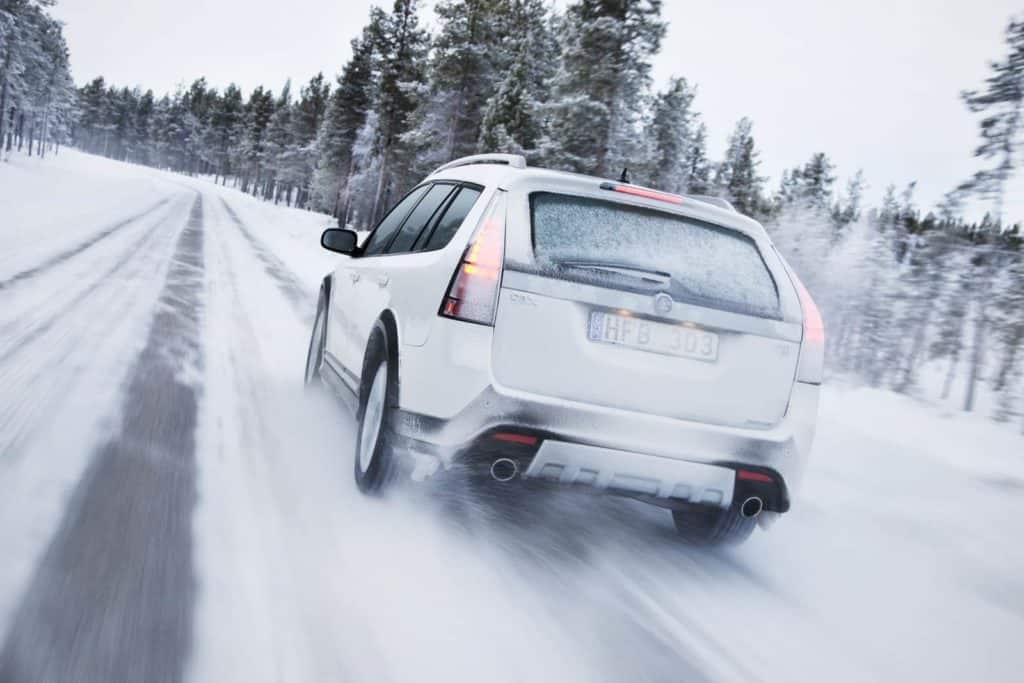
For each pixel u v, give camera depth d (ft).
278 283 39.32
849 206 210.38
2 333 17.92
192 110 530.27
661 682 7.24
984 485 17.79
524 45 114.73
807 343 10.39
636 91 92.07
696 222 10.46
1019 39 66.80
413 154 145.59
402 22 148.97
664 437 9.53
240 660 6.34
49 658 5.95
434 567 9.02
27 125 304.30
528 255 9.48
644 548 11.32
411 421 9.68
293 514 9.89
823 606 10.03
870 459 18.72
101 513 8.93
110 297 25.34
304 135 292.40
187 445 12.06
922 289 70.90
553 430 9.25
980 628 9.89
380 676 6.47
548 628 7.98
